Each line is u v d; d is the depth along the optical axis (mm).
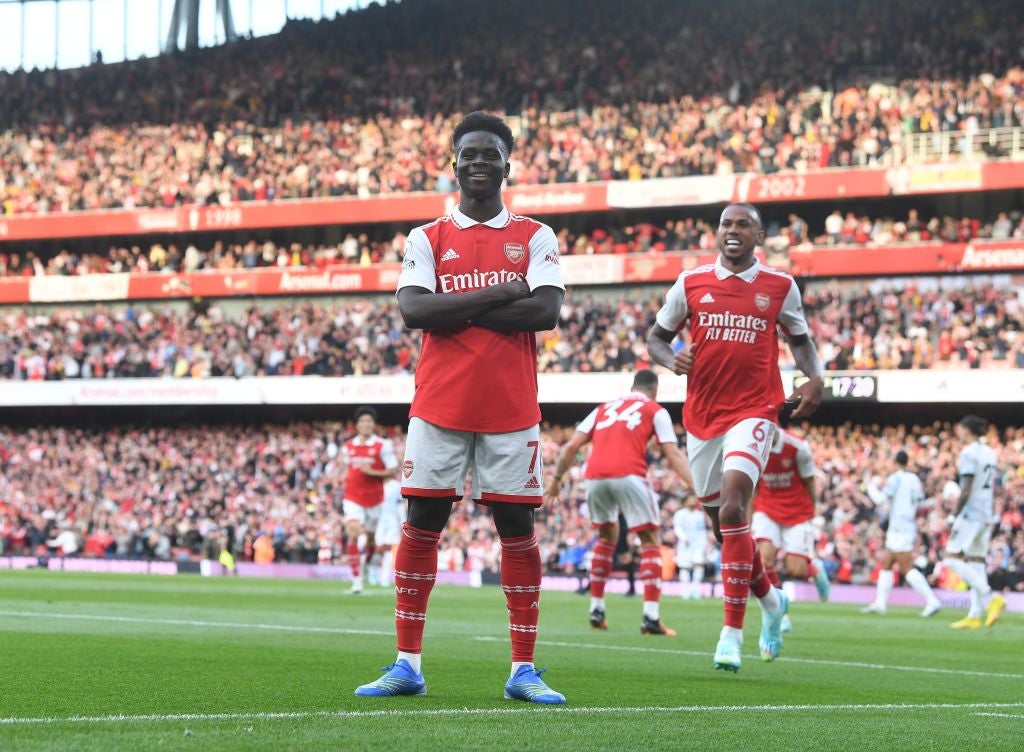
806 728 5227
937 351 32656
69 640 9852
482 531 32781
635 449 12312
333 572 33250
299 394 37688
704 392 8203
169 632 11078
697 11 40375
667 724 5203
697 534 25766
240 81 44594
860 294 34531
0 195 44219
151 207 42562
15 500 38688
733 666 7809
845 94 36312
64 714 5250
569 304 36969
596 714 5492
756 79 38156
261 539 34531
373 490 21312
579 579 30156
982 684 7984
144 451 39125
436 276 6230
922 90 35812
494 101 41281
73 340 41344
